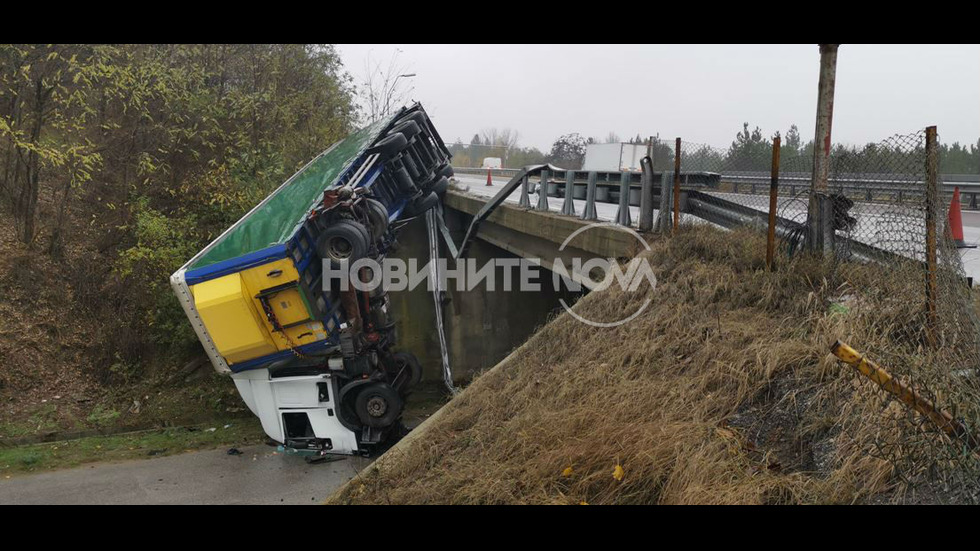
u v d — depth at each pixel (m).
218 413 15.97
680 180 10.55
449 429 8.17
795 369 6.16
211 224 19.31
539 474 6.07
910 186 6.83
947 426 4.42
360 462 12.53
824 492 4.79
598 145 30.55
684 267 9.19
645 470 5.58
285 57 23.77
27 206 17.36
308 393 12.88
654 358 7.56
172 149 19.67
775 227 8.80
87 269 17.50
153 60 19.86
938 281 6.04
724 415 6.14
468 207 19.34
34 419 14.38
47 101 17.48
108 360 16.31
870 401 5.20
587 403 6.99
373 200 13.12
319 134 23.52
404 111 17.17
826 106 8.33
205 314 11.70
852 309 6.62
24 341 15.66
